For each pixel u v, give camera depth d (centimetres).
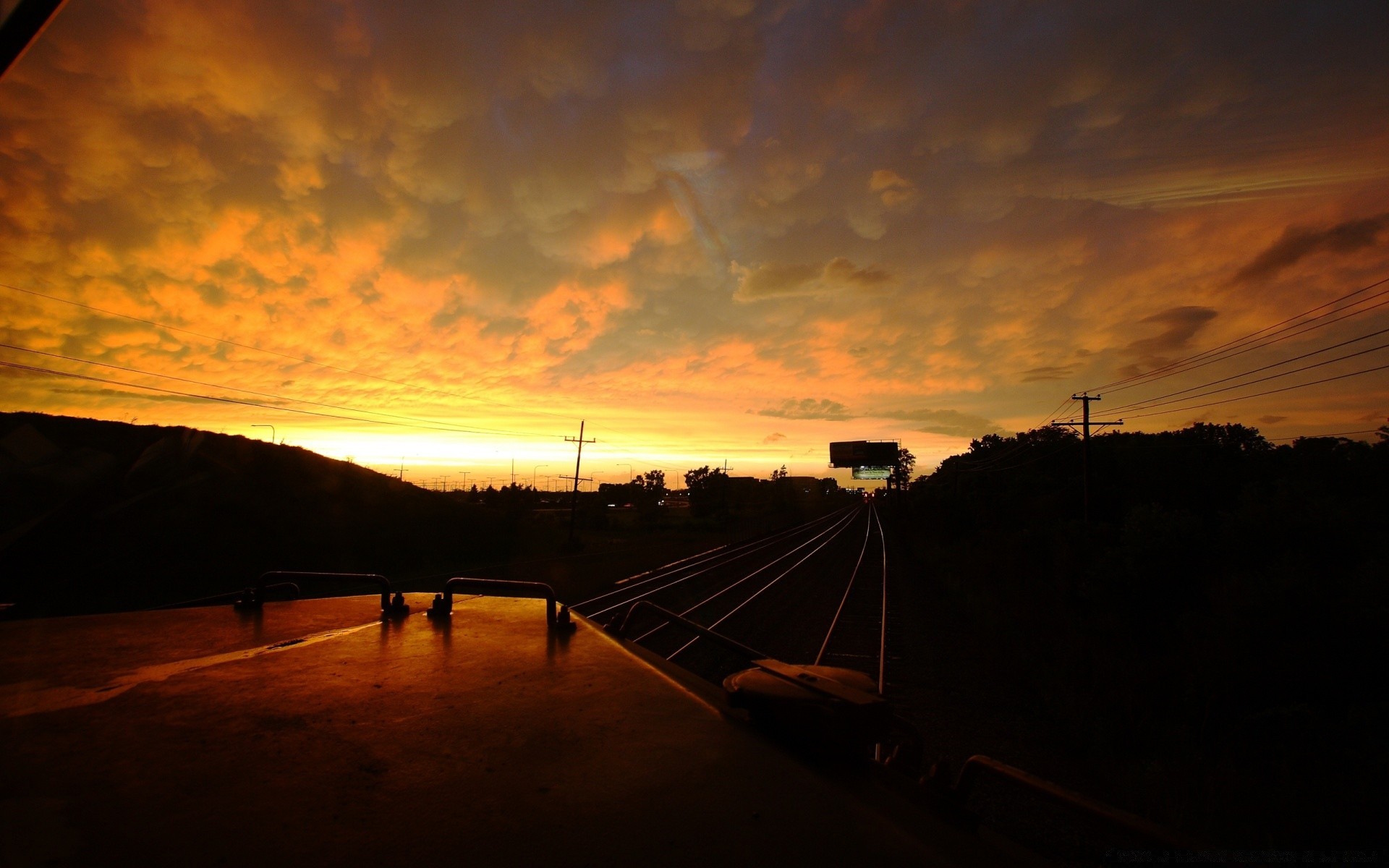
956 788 179
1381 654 721
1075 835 459
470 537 3234
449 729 233
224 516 2294
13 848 150
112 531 1942
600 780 194
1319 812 484
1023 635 1134
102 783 186
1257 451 2898
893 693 812
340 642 358
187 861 148
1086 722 700
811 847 157
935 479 7606
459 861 150
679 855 154
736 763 206
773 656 1009
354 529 2706
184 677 290
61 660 315
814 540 4234
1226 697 729
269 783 189
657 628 1177
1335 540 1038
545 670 308
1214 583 1045
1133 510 1304
